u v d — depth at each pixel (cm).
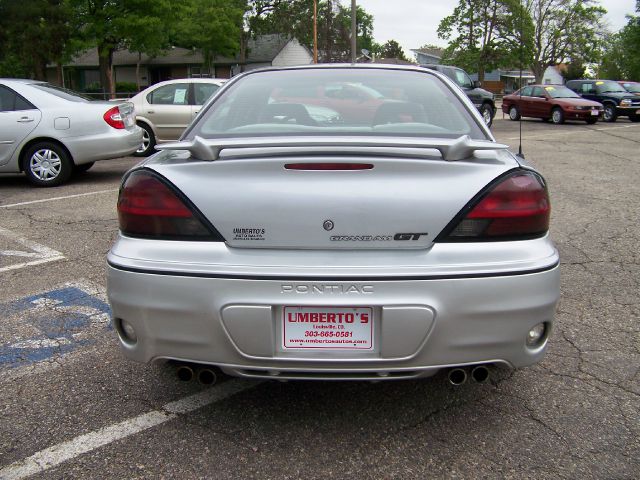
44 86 852
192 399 286
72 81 5269
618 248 545
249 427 262
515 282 227
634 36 5550
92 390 295
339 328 227
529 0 4941
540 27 5409
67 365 323
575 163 1132
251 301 225
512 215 230
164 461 239
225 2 4200
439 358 229
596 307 402
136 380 305
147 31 2939
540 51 5519
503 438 253
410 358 227
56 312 396
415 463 237
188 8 3130
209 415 272
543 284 232
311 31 5178
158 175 239
